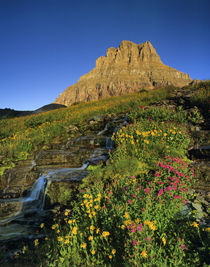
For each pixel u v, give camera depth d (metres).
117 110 15.52
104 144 9.65
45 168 7.85
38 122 15.99
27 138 11.50
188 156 6.46
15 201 6.02
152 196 3.76
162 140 6.64
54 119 16.56
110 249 2.73
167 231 3.13
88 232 3.13
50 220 4.74
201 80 18.19
